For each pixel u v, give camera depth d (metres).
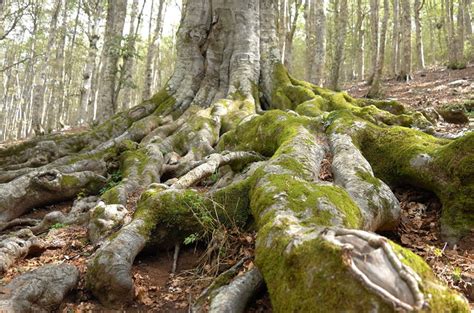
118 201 6.71
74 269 4.46
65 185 8.00
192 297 4.09
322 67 14.62
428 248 4.20
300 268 2.65
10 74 41.78
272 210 3.77
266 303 3.55
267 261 3.09
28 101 39.38
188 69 11.74
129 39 15.19
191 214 4.93
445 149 4.90
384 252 2.47
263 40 11.99
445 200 4.68
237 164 6.66
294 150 5.25
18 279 4.06
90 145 10.36
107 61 15.28
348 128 6.05
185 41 11.95
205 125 9.22
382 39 17.20
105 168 8.92
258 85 11.44
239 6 11.70
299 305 2.52
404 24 21.50
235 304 3.31
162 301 4.17
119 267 4.13
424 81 19.81
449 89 15.63
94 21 20.19
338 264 2.41
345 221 3.62
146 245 4.80
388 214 4.38
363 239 2.57
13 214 7.49
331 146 5.87
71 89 43.31
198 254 4.90
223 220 4.89
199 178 5.83
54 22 21.14
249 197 4.82
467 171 4.54
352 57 35.22
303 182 4.23
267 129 7.05
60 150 10.14
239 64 11.36
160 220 4.90
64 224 6.75
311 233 2.86
